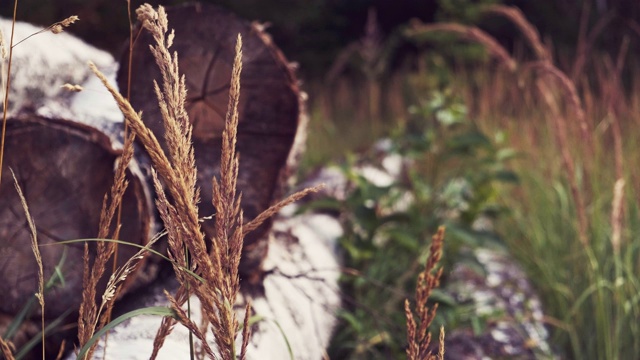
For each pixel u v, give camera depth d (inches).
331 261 117.0
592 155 132.9
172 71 39.4
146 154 75.6
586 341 122.7
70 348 73.7
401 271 128.3
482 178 135.2
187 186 39.3
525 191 170.2
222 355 41.1
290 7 429.7
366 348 105.6
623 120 156.1
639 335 115.3
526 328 128.0
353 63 405.1
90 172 69.7
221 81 77.5
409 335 44.6
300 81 88.2
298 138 85.7
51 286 67.7
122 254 69.9
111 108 82.0
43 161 69.4
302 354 86.2
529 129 171.0
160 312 41.4
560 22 403.5
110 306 46.5
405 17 470.6
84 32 345.7
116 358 62.2
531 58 376.5
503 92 196.9
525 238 162.7
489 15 393.1
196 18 76.5
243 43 78.0
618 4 292.5
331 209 139.6
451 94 147.3
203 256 38.8
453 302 111.5
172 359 62.9
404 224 134.6
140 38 74.6
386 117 277.1
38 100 85.3
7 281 70.7
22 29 88.2
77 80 93.2
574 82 157.9
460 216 135.6
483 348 117.3
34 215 70.1
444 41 290.5
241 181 80.6
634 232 131.5
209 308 40.4
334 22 441.1
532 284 151.6
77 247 70.6
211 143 78.2
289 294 90.7
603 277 123.7
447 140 137.6
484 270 122.5
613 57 275.4
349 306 119.0
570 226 141.9
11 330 62.4
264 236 81.6
